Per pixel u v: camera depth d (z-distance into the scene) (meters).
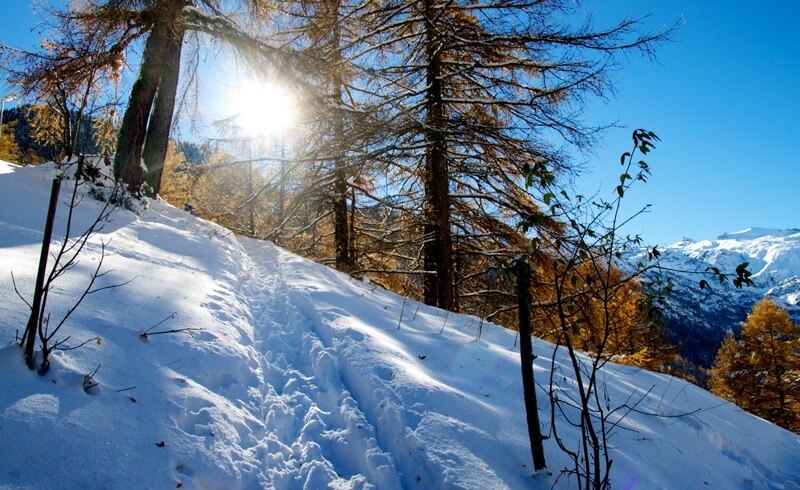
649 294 2.41
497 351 5.09
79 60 7.14
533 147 8.74
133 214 7.02
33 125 7.43
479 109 10.35
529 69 9.47
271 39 10.09
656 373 6.11
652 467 3.46
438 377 4.02
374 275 13.04
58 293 3.28
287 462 2.79
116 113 8.05
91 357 2.67
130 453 2.16
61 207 5.93
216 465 2.38
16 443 1.92
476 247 11.31
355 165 9.82
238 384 3.31
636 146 2.39
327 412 3.39
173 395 2.71
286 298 5.78
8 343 2.43
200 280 5.14
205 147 10.88
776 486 3.95
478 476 2.70
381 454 2.85
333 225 14.91
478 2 9.68
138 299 3.78
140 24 8.11
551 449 3.20
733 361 20.42
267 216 12.73
